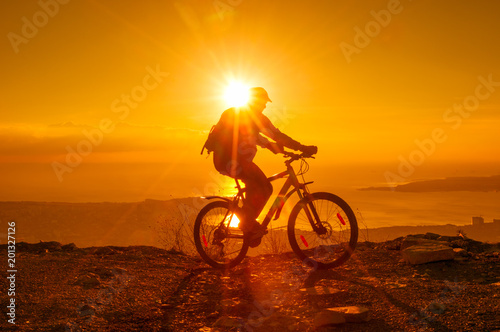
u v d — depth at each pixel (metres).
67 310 3.55
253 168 4.94
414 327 3.08
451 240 6.04
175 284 4.57
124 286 4.37
